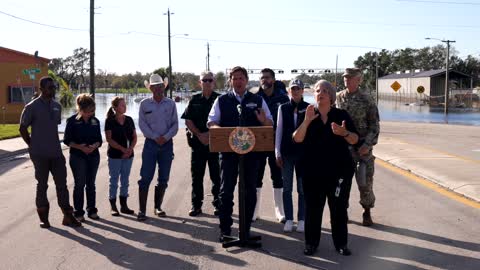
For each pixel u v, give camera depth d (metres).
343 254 6.17
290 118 6.88
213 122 6.66
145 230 7.32
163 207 8.72
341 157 6.02
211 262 5.96
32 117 7.27
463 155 14.73
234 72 6.57
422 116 43.97
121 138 8.16
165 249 6.46
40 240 6.86
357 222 7.63
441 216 7.91
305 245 6.25
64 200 7.51
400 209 8.39
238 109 6.51
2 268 5.82
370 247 6.46
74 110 46.69
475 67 111.62
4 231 7.30
